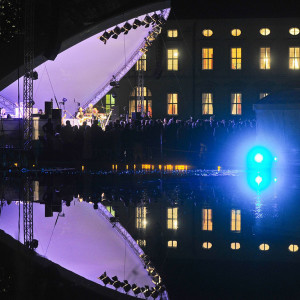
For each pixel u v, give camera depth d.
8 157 37.00
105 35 58.56
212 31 76.19
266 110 37.56
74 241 12.28
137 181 27.41
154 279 8.93
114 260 10.40
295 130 37.00
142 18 69.12
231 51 76.31
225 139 47.69
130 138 44.41
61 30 54.91
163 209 17.45
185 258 10.48
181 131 47.19
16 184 25.78
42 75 71.38
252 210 17.06
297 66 75.94
